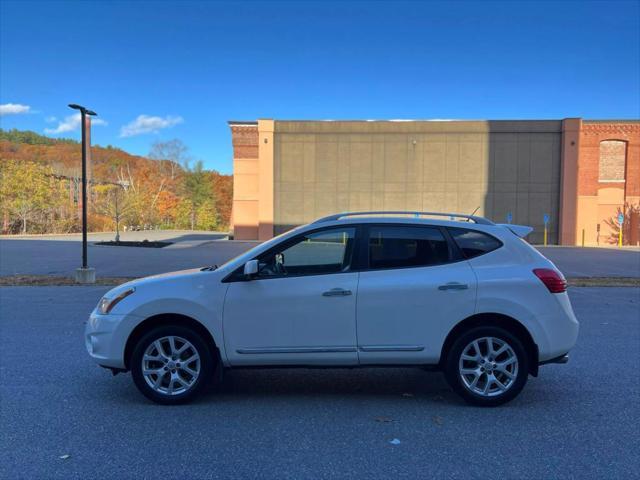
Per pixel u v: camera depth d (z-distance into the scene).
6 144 73.38
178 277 4.88
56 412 4.57
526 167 31.61
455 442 3.96
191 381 4.75
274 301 4.69
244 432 4.15
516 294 4.68
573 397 5.02
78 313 9.41
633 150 31.23
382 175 32.06
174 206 68.88
